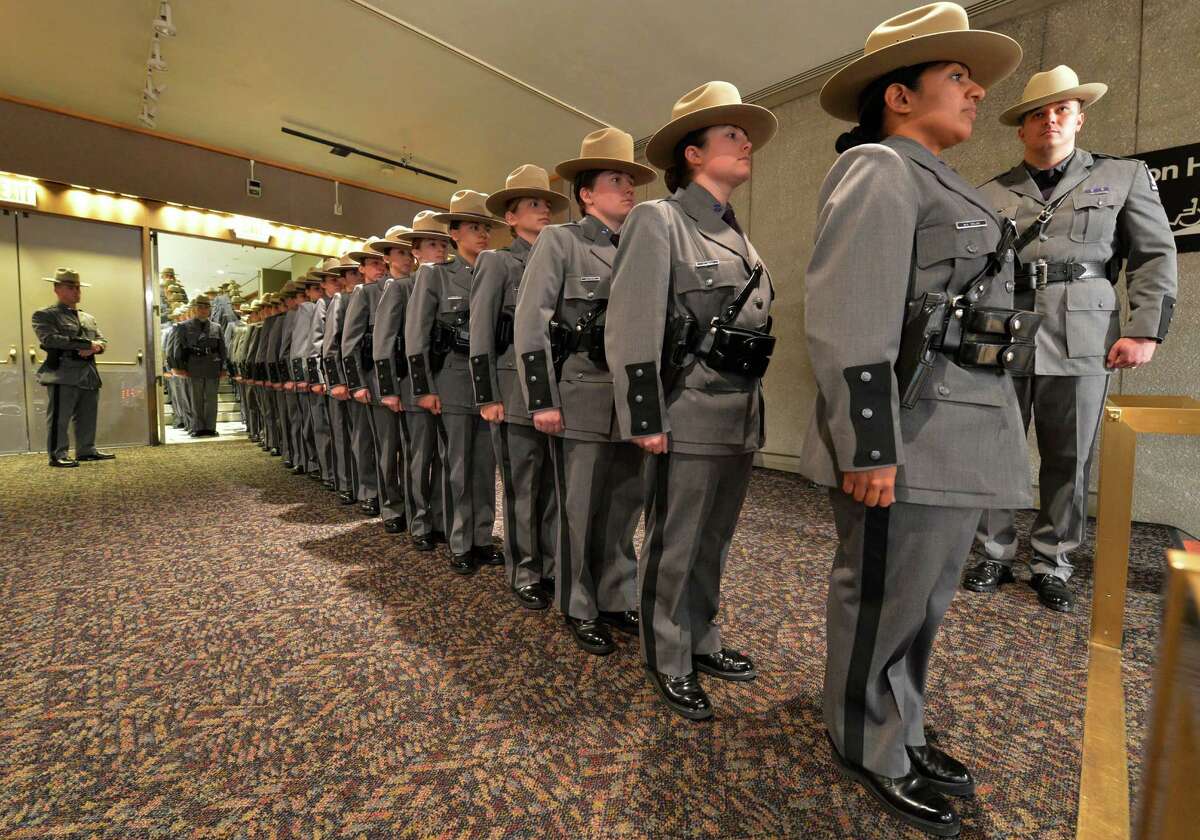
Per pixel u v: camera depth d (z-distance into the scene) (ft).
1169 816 0.80
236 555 8.71
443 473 8.51
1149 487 10.20
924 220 3.29
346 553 8.84
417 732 4.46
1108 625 5.27
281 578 7.75
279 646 5.84
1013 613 6.48
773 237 16.26
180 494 13.01
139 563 8.34
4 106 17.21
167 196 19.79
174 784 3.92
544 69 15.16
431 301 8.18
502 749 4.25
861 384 3.12
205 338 24.68
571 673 5.30
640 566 5.01
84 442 17.80
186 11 13.00
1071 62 11.21
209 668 5.42
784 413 16.14
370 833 3.50
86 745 4.33
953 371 3.27
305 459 15.48
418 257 10.05
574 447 5.81
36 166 17.74
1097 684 4.55
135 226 19.79
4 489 13.37
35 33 13.89
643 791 3.82
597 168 6.13
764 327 4.66
